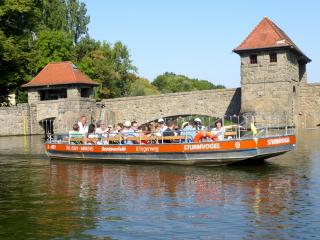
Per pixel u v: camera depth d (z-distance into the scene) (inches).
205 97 2404.0
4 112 2511.1
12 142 1836.9
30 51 2726.4
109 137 1047.6
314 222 502.6
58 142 1154.0
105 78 3540.8
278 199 606.5
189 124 1036.5
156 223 514.0
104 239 466.9
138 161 987.9
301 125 2292.1
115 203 609.9
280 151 895.7
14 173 897.5
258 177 776.3
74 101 2401.6
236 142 879.7
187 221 518.6
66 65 2576.3
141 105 2556.6
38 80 2556.6
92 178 815.7
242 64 2236.7
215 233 475.8
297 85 2308.1
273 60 2185.0
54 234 483.5
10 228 505.4
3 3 2466.8
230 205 583.5
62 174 872.3
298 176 773.9
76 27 3656.5
